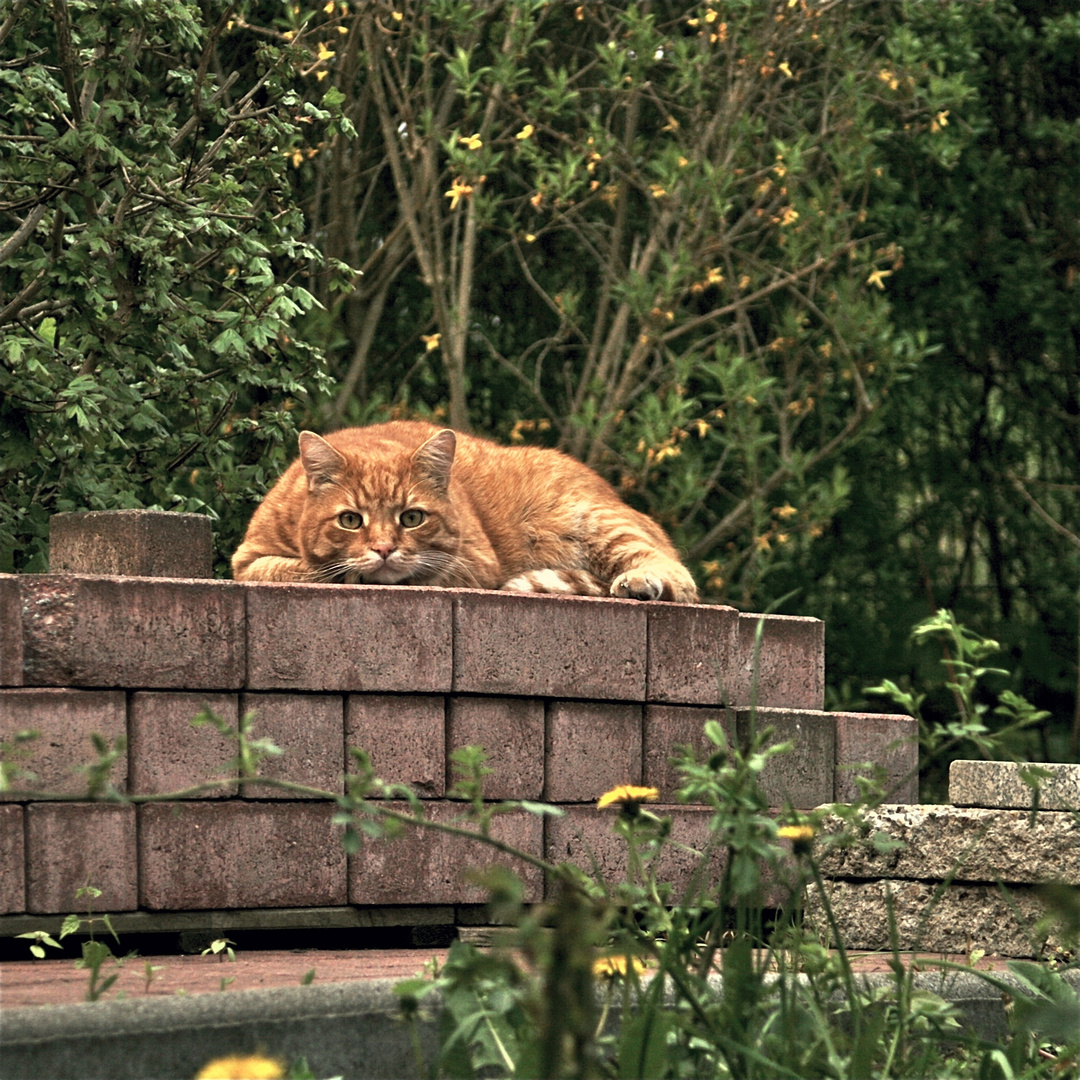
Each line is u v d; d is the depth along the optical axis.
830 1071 3.43
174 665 5.16
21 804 4.86
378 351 13.34
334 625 5.41
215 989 4.02
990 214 14.16
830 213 11.87
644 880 4.97
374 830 3.13
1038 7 14.45
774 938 3.95
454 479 7.81
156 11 7.16
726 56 12.03
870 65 12.59
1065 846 5.47
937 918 5.74
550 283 13.63
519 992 3.12
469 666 5.63
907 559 14.59
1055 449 15.06
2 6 7.57
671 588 7.10
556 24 13.04
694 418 13.40
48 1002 3.74
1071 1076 3.94
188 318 7.50
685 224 11.77
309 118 8.09
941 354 14.33
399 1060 3.81
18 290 7.99
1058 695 14.62
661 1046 3.20
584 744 5.90
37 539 7.54
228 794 5.21
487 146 10.92
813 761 6.70
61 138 7.03
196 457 8.71
